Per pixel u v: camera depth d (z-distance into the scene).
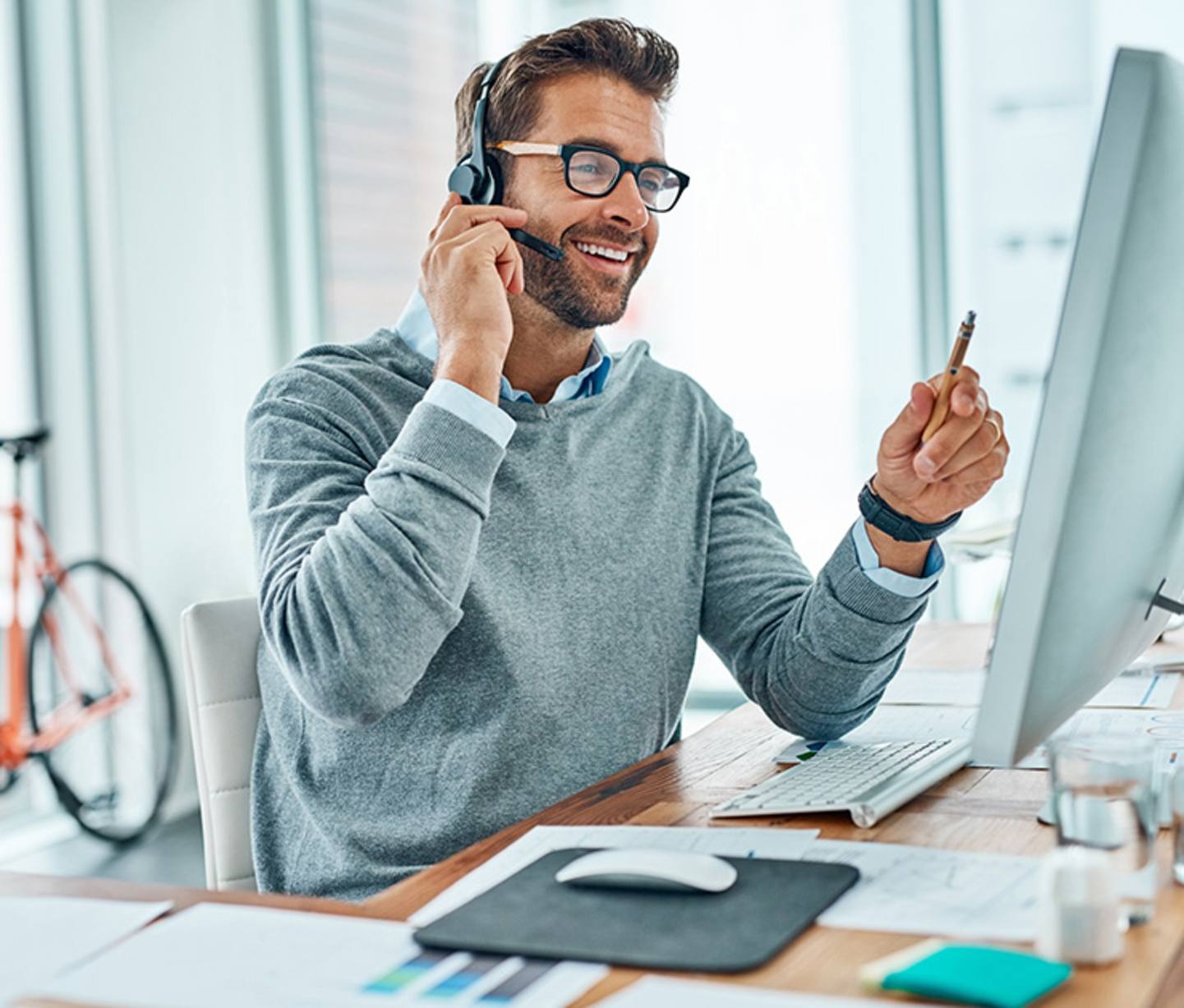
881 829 0.88
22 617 3.27
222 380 3.75
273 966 0.68
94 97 3.43
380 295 4.04
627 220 1.29
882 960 0.64
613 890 0.77
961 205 3.52
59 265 3.48
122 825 3.47
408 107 3.98
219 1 3.73
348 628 1.01
